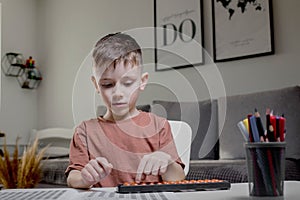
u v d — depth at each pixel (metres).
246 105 2.34
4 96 3.71
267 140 0.67
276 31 2.54
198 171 1.74
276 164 0.66
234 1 2.72
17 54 3.76
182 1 2.98
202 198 0.64
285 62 2.50
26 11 3.98
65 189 0.81
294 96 2.17
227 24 2.75
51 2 3.96
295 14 2.47
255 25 2.62
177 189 0.74
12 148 3.72
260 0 2.60
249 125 0.68
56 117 3.80
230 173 1.64
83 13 3.69
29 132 3.88
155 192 0.72
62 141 3.62
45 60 3.96
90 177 0.79
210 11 2.85
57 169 2.31
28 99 3.91
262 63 2.59
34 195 0.71
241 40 2.68
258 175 0.66
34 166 2.14
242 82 2.68
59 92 3.80
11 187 2.10
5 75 3.73
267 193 0.65
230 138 2.35
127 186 0.72
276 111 2.21
